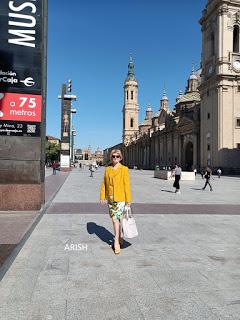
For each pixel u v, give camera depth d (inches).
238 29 2508.6
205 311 177.8
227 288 209.9
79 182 1302.9
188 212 525.7
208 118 2586.1
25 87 495.2
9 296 194.4
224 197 791.7
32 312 174.2
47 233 357.4
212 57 2544.3
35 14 500.1
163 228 393.1
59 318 167.9
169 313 175.0
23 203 496.7
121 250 293.3
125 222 290.7
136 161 5083.7
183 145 3196.4
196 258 272.5
